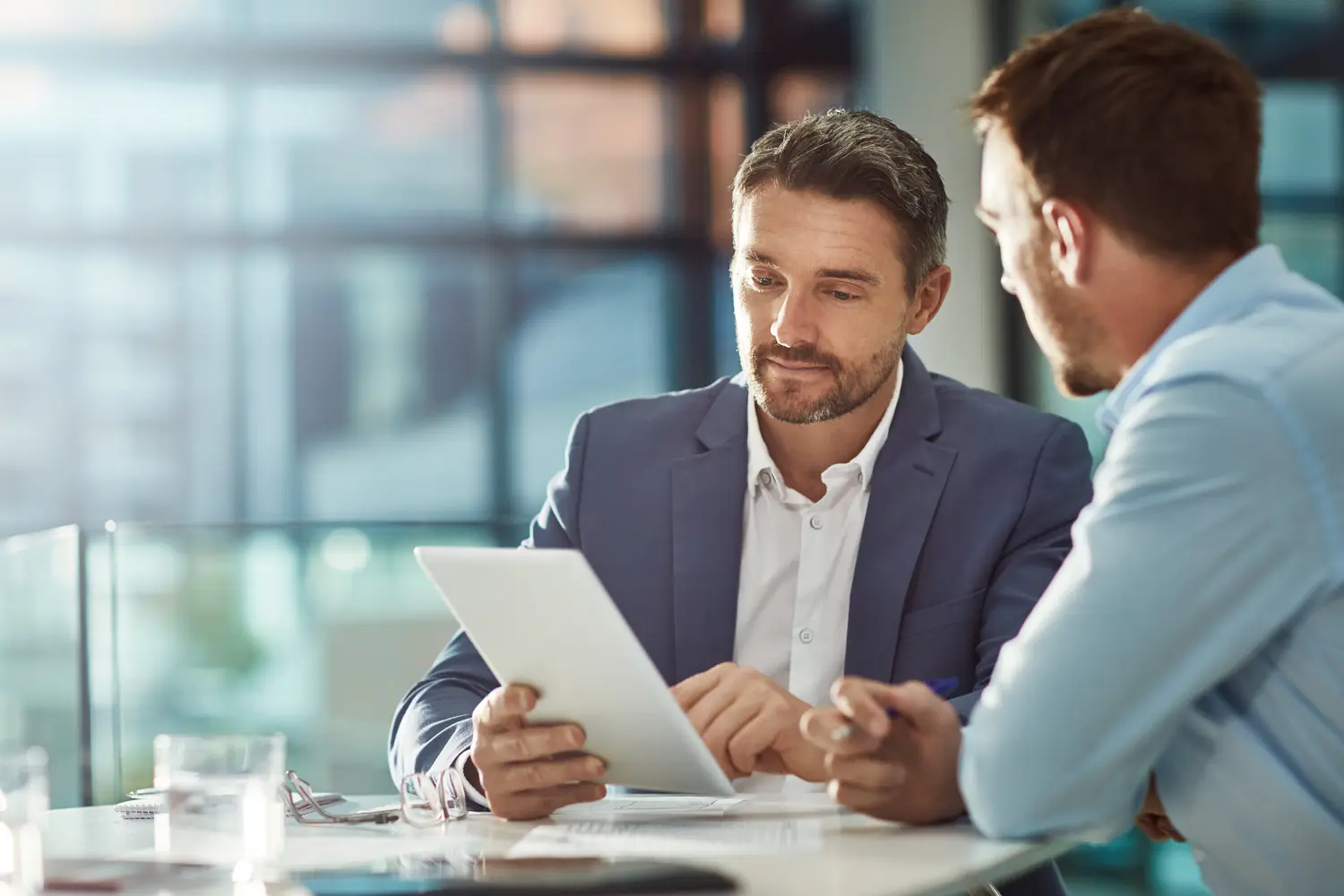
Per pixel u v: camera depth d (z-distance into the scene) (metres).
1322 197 5.82
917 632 1.76
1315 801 1.23
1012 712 1.23
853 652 1.76
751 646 1.83
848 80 8.17
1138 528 1.22
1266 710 1.25
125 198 7.86
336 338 7.96
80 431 7.77
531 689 1.39
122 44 7.88
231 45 7.97
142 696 4.45
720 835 1.30
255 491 7.91
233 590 4.05
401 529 2.97
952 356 5.79
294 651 4.06
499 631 1.35
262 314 7.92
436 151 8.13
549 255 8.10
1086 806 1.22
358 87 8.08
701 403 1.92
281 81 8.00
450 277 8.04
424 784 1.45
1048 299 1.34
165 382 7.84
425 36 8.13
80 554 2.53
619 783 1.46
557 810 1.50
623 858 1.19
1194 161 1.27
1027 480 1.80
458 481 8.05
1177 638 1.21
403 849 1.28
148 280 7.85
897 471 1.80
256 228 7.91
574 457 1.91
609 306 8.11
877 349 1.72
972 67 5.90
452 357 8.04
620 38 8.20
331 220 7.96
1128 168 1.28
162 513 7.80
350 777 3.90
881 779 1.29
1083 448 1.86
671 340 8.14
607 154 8.18
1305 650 1.23
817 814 1.41
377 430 8.00
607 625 1.25
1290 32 5.86
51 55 7.81
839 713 1.30
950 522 1.79
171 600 4.14
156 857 1.25
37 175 7.79
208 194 7.95
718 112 8.20
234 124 7.96
